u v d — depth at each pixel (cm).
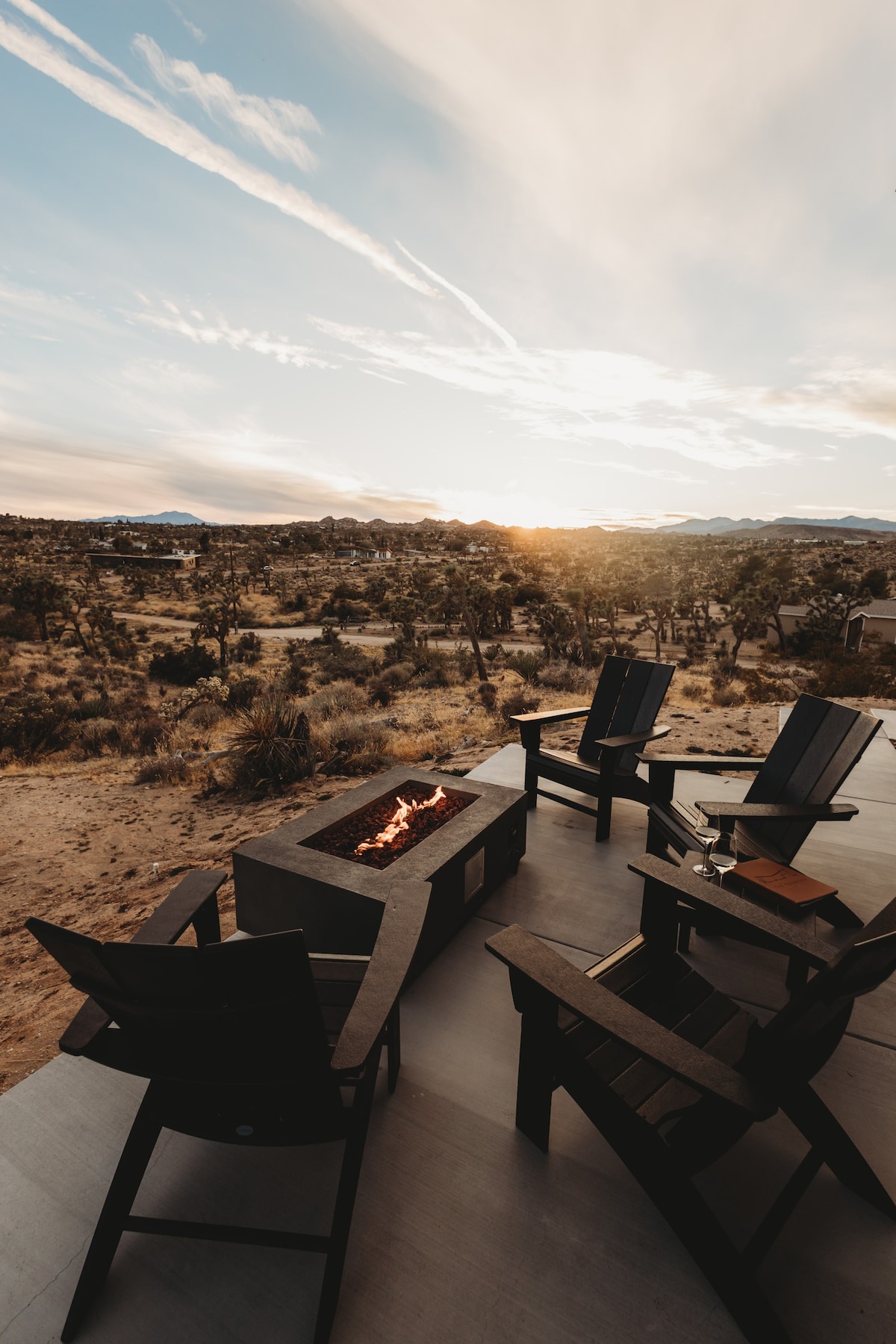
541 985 146
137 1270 145
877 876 322
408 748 889
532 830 376
